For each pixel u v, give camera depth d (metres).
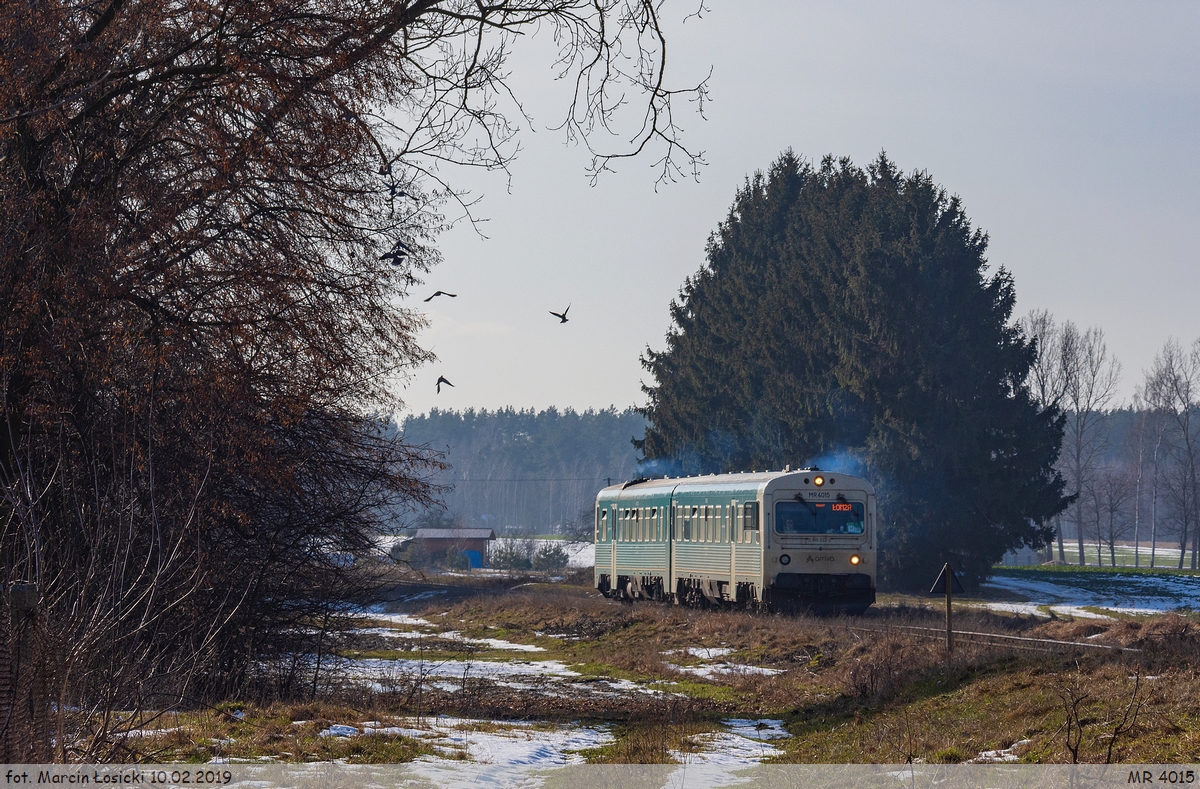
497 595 165.38
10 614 28.86
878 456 196.12
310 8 53.66
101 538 40.09
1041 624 104.19
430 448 66.75
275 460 56.41
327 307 55.72
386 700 61.81
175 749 38.25
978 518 195.62
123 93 53.28
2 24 49.50
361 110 54.34
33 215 50.84
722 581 126.44
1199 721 38.88
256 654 62.47
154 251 53.44
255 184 54.94
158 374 52.28
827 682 76.25
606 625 122.31
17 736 28.34
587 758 46.62
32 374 50.59
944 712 53.69
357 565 67.12
